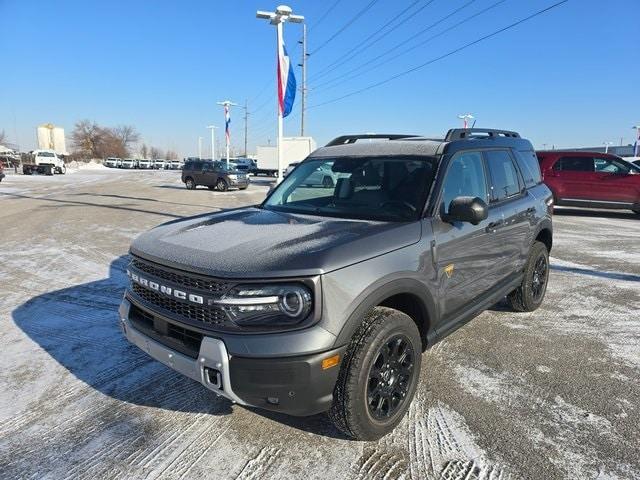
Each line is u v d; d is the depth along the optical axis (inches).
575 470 104.6
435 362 159.3
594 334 184.9
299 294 95.0
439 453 110.6
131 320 122.4
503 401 134.1
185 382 144.3
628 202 552.4
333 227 120.2
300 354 94.2
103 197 831.1
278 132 642.2
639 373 151.9
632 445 113.6
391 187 138.9
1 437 116.6
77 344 172.1
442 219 131.3
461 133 160.4
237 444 114.3
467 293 145.6
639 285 256.4
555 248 362.9
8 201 738.2
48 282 255.0
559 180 580.4
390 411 114.9
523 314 207.9
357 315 102.0
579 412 128.3
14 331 184.7
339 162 157.0
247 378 95.4
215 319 99.3
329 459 108.5
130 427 121.2
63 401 133.4
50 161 1929.1
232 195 919.0
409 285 115.3
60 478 102.0
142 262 117.9
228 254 104.3
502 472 104.0
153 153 5910.4
